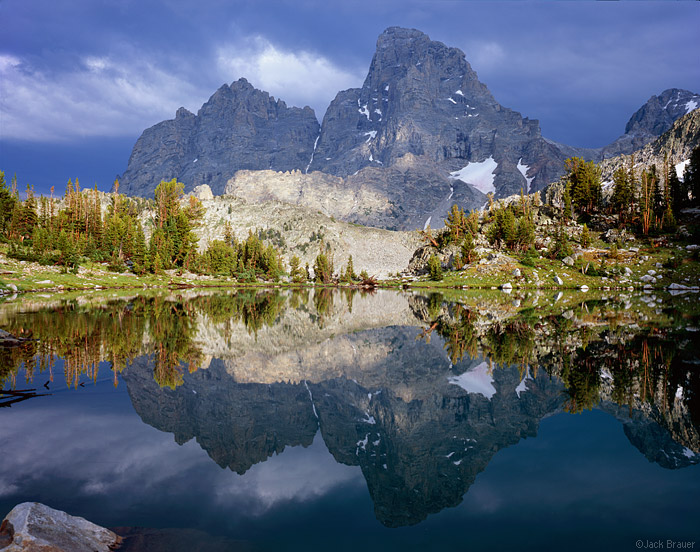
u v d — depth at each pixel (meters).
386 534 8.10
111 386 18.97
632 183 146.00
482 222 183.38
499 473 10.98
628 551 7.32
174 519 8.59
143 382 19.83
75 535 7.25
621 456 11.88
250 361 25.84
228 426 14.62
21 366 22.30
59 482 10.12
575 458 11.82
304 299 93.50
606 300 76.81
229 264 182.00
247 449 12.62
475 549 7.45
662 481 10.38
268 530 8.20
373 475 10.98
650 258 121.12
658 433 13.48
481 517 8.70
